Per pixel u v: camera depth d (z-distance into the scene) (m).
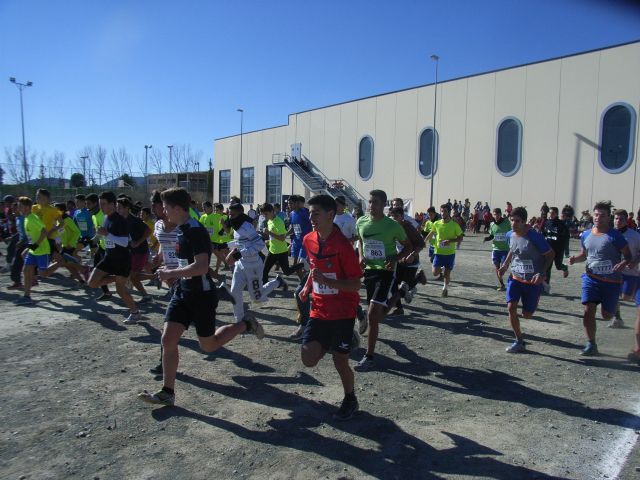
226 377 4.98
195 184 63.97
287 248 9.17
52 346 5.95
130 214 8.27
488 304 9.12
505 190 30.42
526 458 3.43
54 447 3.50
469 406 4.36
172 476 3.14
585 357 5.87
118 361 5.42
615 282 5.82
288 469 3.25
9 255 12.27
